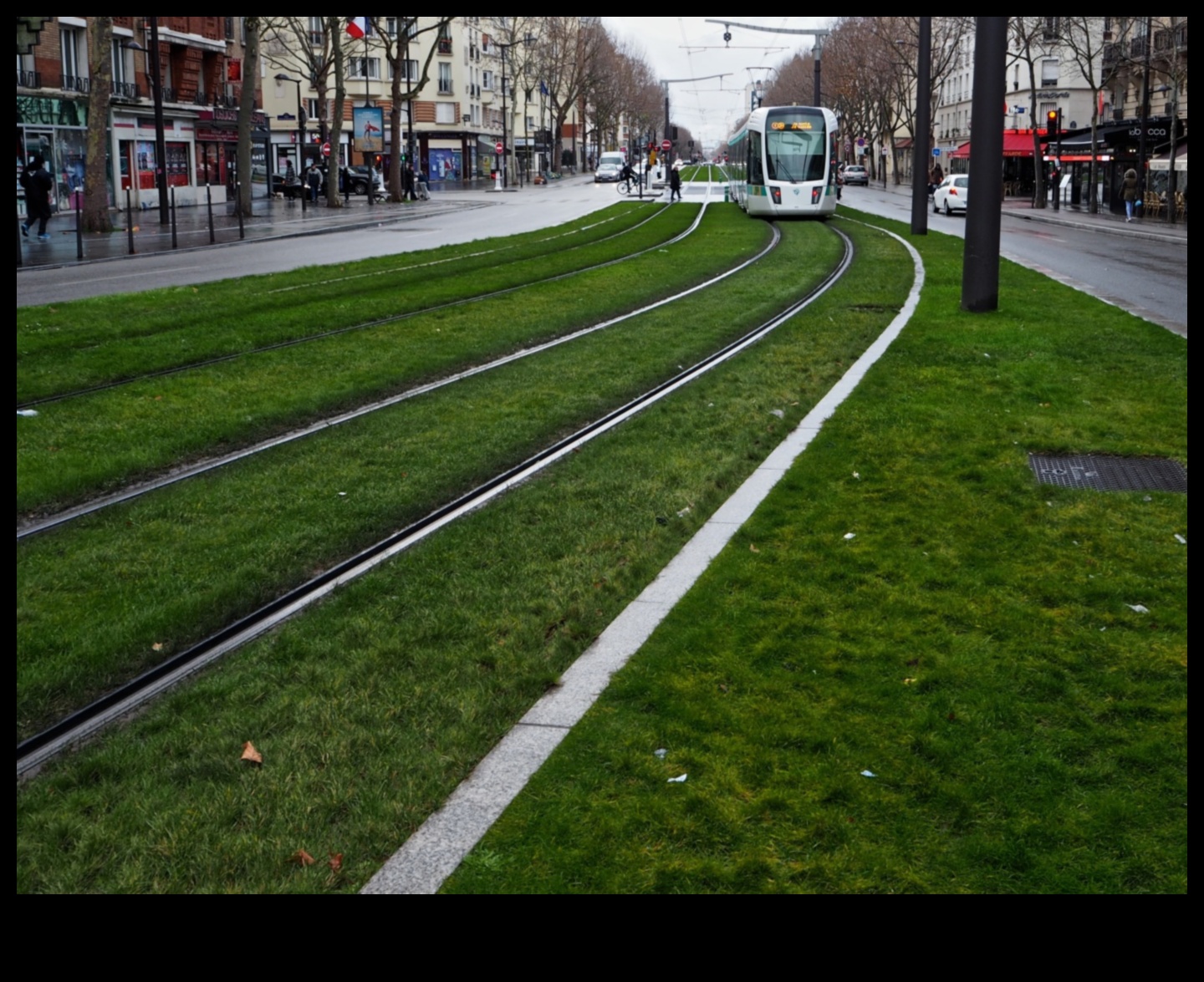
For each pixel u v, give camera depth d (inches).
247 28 1791.3
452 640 212.5
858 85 3639.3
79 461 345.7
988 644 205.2
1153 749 166.2
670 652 201.0
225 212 1930.4
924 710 178.7
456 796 154.8
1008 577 238.8
